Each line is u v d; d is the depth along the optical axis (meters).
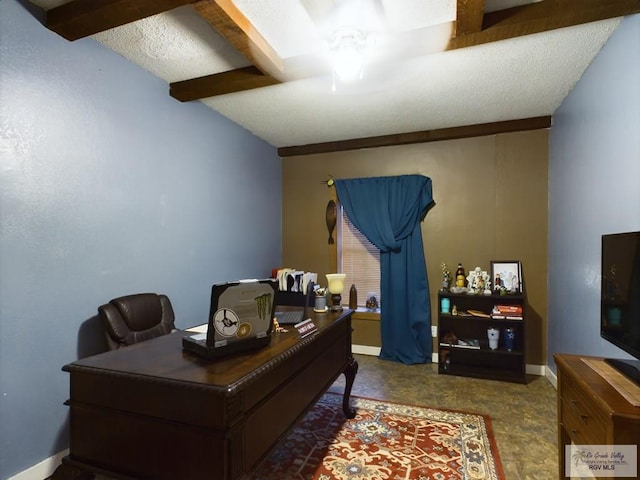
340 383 3.35
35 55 1.91
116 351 1.54
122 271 2.42
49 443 1.97
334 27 2.11
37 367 1.92
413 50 2.25
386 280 4.11
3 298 1.78
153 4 1.79
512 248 3.72
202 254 3.21
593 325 2.40
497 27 2.01
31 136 1.89
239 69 2.63
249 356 1.45
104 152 2.30
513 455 2.12
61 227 2.04
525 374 3.34
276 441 1.48
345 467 2.00
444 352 3.73
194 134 3.12
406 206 4.04
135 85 2.54
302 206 4.63
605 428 1.22
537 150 3.64
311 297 2.71
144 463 1.24
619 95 2.03
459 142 3.95
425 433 2.38
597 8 1.84
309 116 3.54
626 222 1.95
